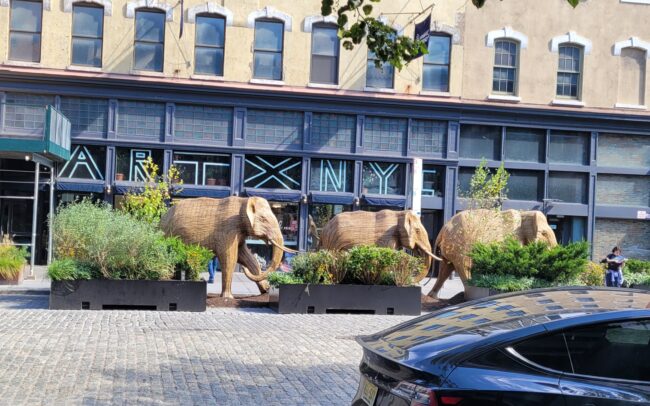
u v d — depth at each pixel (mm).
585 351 4004
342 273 14797
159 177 23016
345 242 17281
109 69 24422
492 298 5113
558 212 26781
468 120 26391
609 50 27438
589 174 27109
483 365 3930
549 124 26891
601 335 4066
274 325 12344
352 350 10016
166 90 24578
